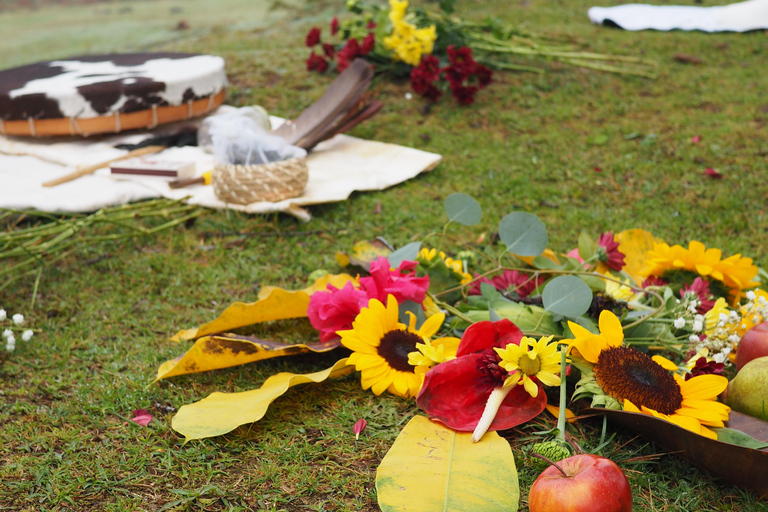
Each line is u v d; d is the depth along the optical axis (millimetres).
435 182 3453
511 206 3172
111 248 2766
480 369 1560
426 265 2035
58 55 7438
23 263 2396
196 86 3961
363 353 1698
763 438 1428
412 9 4977
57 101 3543
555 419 1631
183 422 1552
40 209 2930
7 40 8625
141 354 2002
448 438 1480
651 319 1758
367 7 5043
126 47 7441
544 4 6816
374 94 4672
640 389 1485
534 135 4078
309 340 2057
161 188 3158
